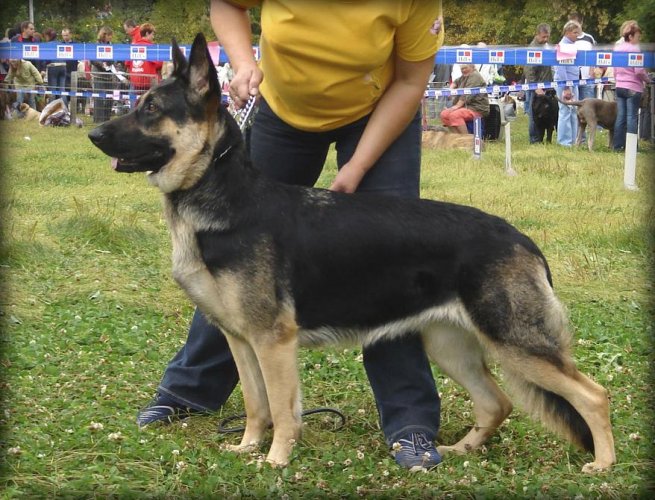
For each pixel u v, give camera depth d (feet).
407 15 12.57
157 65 59.00
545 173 42.93
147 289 22.08
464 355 13.48
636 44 44.45
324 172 40.60
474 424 14.55
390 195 13.07
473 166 45.42
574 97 57.98
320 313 12.53
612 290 22.34
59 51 39.88
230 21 13.53
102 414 13.97
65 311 19.71
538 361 12.16
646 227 27.84
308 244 12.32
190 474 11.69
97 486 11.27
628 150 37.73
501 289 12.09
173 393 14.55
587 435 12.56
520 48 41.98
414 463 12.78
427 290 12.41
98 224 26.91
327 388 16.08
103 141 12.19
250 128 14.15
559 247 26.76
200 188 12.30
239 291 12.11
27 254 24.14
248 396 13.28
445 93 52.70
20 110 67.72
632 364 16.81
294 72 12.85
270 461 12.43
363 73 12.80
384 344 13.44
